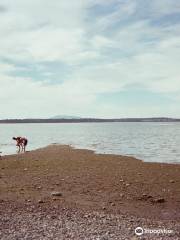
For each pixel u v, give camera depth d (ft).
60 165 83.20
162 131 388.98
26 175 70.23
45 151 121.19
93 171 74.02
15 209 43.86
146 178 66.28
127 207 47.16
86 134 305.53
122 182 62.49
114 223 38.50
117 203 49.11
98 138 233.14
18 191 55.21
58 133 334.24
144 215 43.50
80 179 65.21
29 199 49.65
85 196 52.60
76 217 40.70
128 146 157.89
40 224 37.40
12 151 133.28
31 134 311.47
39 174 71.10
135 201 50.49
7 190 55.98
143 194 53.52
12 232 34.58
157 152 129.18
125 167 79.97
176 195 53.88
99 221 39.14
